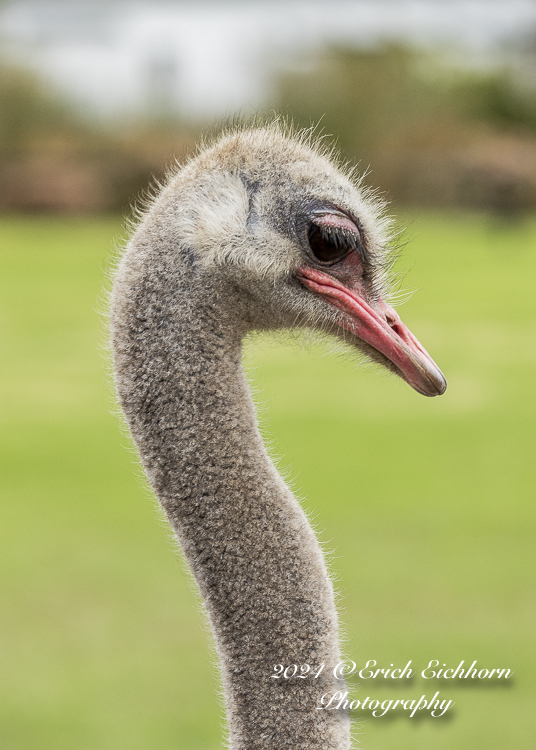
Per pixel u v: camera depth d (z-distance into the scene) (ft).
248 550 19.20
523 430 81.20
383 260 21.09
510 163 228.43
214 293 19.34
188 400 19.25
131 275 19.34
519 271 155.22
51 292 139.03
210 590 19.33
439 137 239.91
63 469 70.85
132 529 57.98
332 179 20.10
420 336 114.01
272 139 20.35
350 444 77.36
